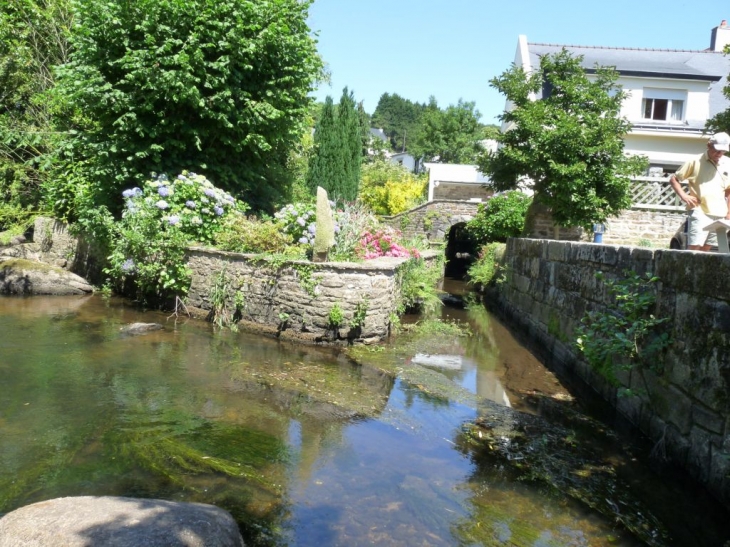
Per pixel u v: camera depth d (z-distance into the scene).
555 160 11.88
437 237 22.33
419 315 11.09
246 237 9.13
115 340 7.67
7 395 5.41
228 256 8.99
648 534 3.51
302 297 8.01
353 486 3.96
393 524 3.50
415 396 5.96
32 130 14.64
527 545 3.36
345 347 7.82
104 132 11.48
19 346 7.16
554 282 8.68
